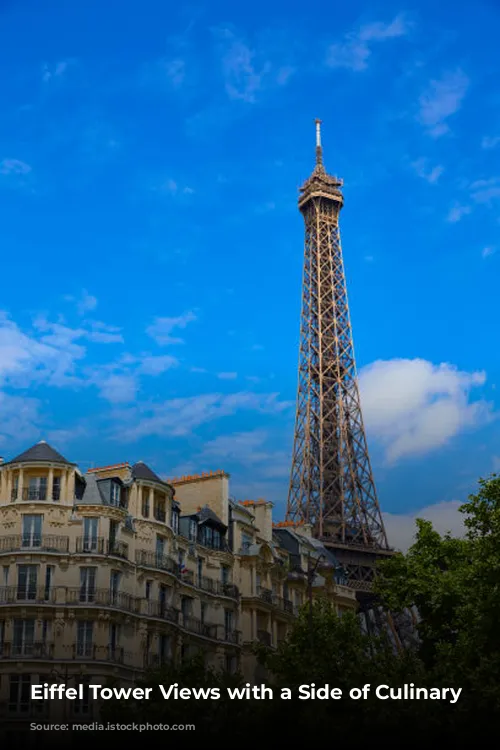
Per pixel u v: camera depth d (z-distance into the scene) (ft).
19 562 311.68
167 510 347.77
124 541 327.47
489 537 305.53
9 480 325.01
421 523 393.09
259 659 317.42
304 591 440.86
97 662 304.09
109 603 312.50
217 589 369.50
